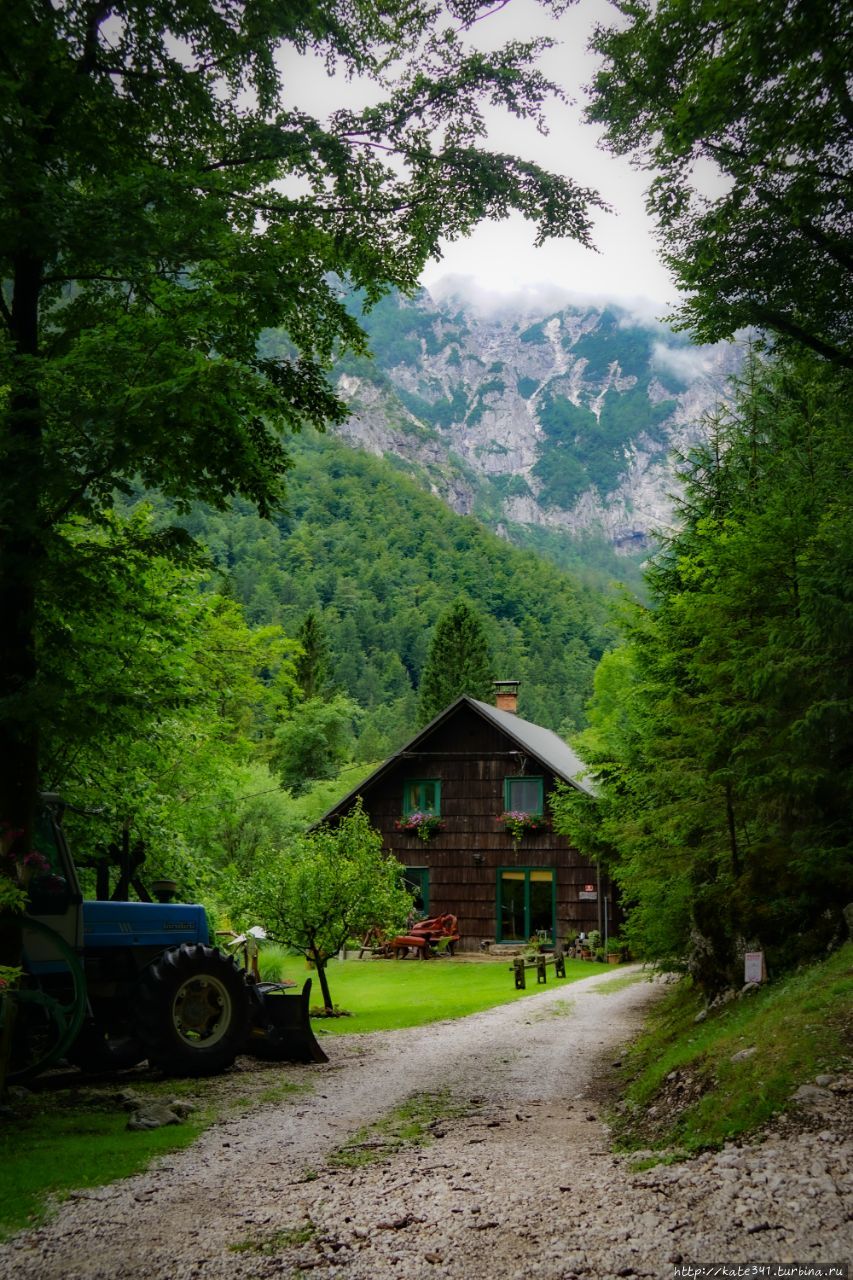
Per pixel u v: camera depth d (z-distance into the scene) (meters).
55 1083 10.31
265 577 145.88
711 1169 5.10
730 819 11.60
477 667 64.94
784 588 11.13
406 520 192.50
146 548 10.09
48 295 10.62
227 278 9.35
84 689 10.36
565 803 21.30
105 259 8.63
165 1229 5.22
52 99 9.26
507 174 10.66
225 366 8.91
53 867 10.09
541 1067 11.02
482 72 10.43
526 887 33.25
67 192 8.71
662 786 12.85
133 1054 10.75
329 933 17.94
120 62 10.07
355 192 10.74
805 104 8.83
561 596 175.62
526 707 128.38
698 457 17.41
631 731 16.16
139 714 10.87
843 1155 4.81
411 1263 4.37
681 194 11.02
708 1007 10.30
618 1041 13.00
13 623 9.32
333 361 11.77
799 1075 6.07
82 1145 7.18
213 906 18.50
